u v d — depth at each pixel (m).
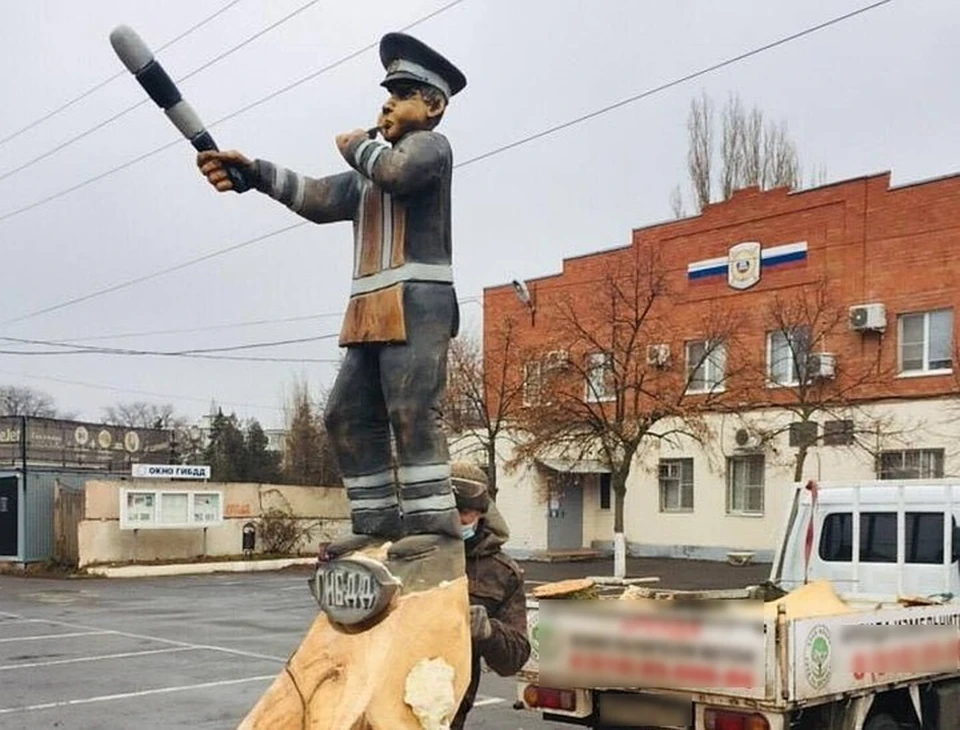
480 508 4.03
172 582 25.69
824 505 9.06
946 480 8.52
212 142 3.38
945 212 23.33
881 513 8.67
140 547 28.61
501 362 27.30
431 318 3.26
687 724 5.97
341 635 3.19
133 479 29.00
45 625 16.83
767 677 5.62
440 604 3.14
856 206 24.80
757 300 26.47
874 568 8.65
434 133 3.26
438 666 3.08
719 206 27.34
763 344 26.23
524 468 29.44
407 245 3.27
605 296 26.09
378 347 3.32
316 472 44.97
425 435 3.25
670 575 23.73
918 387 23.53
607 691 6.39
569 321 25.30
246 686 11.19
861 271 24.64
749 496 26.72
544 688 6.61
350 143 3.27
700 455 27.47
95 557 27.59
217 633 15.78
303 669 3.22
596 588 7.50
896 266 24.08
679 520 28.02
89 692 10.83
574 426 22.50
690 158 34.56
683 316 27.83
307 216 3.51
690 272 27.78
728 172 34.38
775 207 26.25
